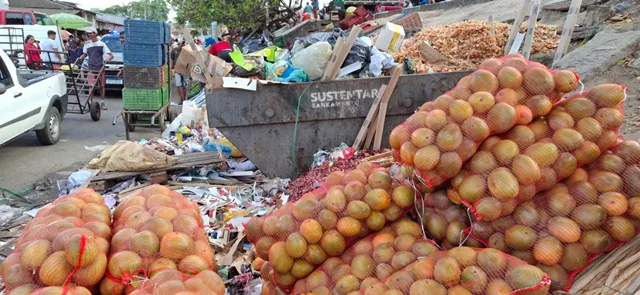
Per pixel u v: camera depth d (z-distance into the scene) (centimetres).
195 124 875
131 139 1000
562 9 1037
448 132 242
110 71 1605
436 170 246
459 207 263
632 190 249
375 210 272
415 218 286
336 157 533
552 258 239
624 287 248
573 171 253
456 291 220
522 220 246
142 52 957
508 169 240
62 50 1545
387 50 722
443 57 809
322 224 271
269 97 550
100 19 4603
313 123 566
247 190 569
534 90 255
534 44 847
